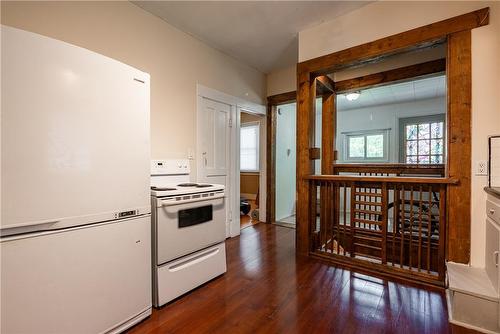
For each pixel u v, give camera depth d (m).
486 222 1.86
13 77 1.12
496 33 1.89
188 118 3.00
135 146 1.62
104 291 1.44
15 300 1.13
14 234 1.13
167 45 2.76
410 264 2.28
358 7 2.50
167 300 1.83
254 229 4.05
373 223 2.46
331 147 3.77
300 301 1.88
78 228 1.33
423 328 1.56
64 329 1.27
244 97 3.94
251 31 2.96
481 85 1.92
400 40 2.27
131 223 1.59
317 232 2.97
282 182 5.01
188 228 2.00
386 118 6.05
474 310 1.59
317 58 2.77
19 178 1.13
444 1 2.08
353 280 2.21
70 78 1.30
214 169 3.39
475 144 1.94
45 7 1.88
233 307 1.80
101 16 2.19
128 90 1.58
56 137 1.25
